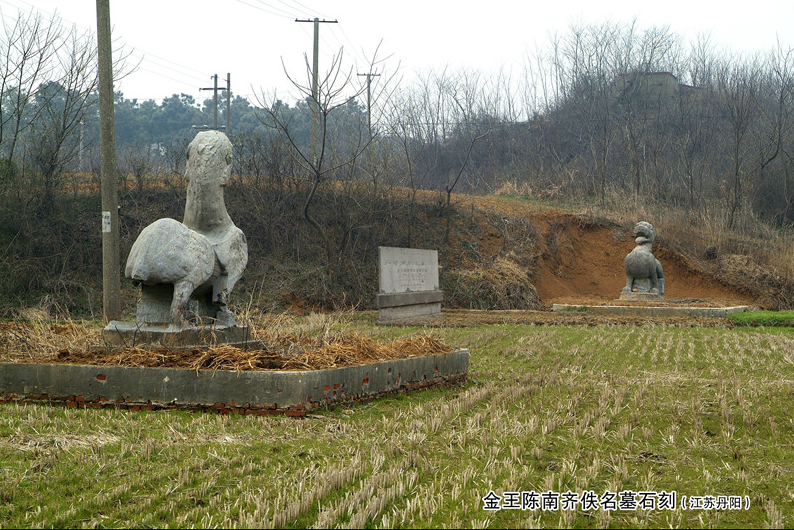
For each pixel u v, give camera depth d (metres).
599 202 34.59
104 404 8.47
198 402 8.34
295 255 24.81
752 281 28.97
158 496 5.59
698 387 10.70
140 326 9.50
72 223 22.80
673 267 30.22
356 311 22.52
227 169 10.27
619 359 13.64
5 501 5.47
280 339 10.72
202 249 9.59
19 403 8.59
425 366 10.38
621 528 5.36
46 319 16.17
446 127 44.62
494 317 21.22
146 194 24.95
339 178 28.88
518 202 32.78
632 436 7.86
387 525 5.12
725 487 6.29
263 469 6.33
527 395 9.95
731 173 38.00
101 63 15.23
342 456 6.75
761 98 42.75
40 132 23.78
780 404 9.51
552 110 45.66
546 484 6.11
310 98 26.45
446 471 6.48
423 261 21.44
